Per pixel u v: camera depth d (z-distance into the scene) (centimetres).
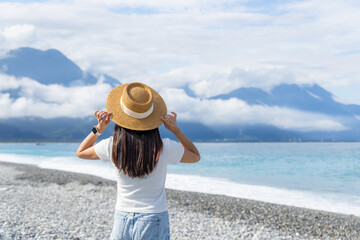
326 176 2834
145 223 280
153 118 286
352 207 1393
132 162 278
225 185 1997
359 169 3525
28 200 1205
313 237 891
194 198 1391
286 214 1132
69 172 2509
